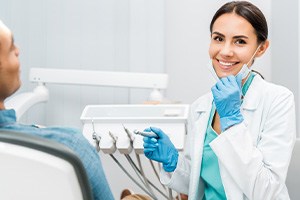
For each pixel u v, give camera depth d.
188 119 1.46
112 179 2.01
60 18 2.15
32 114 2.19
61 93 2.18
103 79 1.94
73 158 0.66
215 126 1.33
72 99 2.18
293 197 1.47
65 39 2.16
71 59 2.16
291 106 1.24
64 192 0.67
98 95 2.16
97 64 2.15
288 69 2.00
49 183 0.67
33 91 2.02
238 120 1.18
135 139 1.41
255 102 1.26
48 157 0.66
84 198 0.69
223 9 1.26
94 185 0.84
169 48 2.25
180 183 1.39
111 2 2.12
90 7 2.13
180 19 2.23
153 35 2.08
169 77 2.25
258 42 1.27
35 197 0.68
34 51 2.17
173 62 2.25
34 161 0.65
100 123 1.46
